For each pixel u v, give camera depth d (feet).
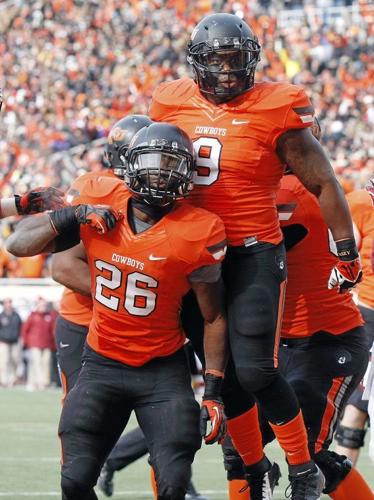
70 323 67.56
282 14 298.76
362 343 65.87
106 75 281.95
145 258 52.21
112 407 53.78
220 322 54.65
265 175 56.49
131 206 53.21
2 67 289.74
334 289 64.80
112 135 66.69
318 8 297.53
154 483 59.11
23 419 132.98
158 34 296.10
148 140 51.98
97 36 299.58
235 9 302.86
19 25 307.17
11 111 268.82
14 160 246.06
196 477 92.02
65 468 52.31
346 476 64.34
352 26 288.92
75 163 234.79
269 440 66.90
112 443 54.34
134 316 53.06
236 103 56.34
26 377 185.06
